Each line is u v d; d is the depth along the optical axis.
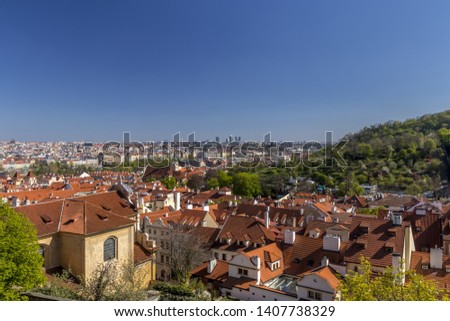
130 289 33.38
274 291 42.75
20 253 31.84
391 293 25.42
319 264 49.22
